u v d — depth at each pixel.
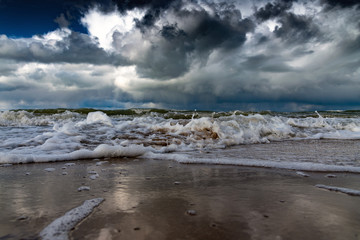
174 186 2.93
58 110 23.41
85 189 2.80
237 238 1.58
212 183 3.07
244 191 2.70
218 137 8.02
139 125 9.27
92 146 6.18
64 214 2.02
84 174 3.65
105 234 1.65
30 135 7.64
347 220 1.88
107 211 2.09
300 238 1.58
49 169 4.00
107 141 6.83
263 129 9.50
